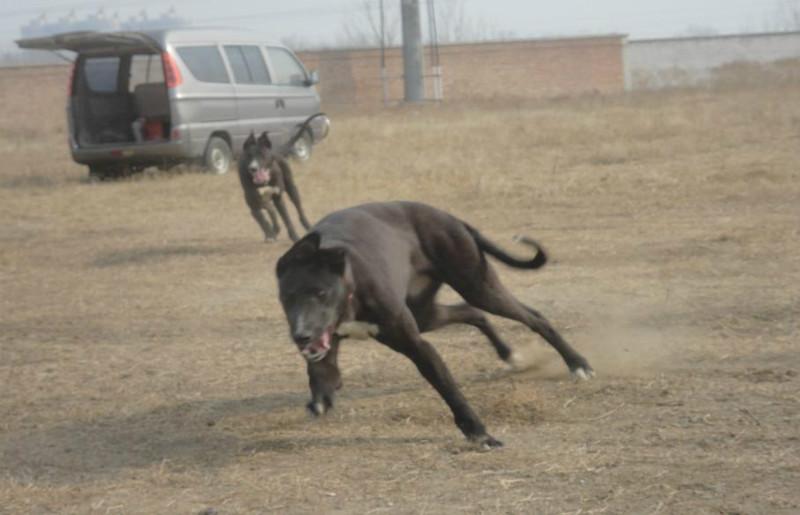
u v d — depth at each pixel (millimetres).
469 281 7070
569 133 26344
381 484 5676
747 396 6797
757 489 5270
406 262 6684
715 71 60781
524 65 58500
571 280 10594
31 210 18688
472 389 7371
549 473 5676
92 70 22500
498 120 32812
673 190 16109
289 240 14375
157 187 20547
